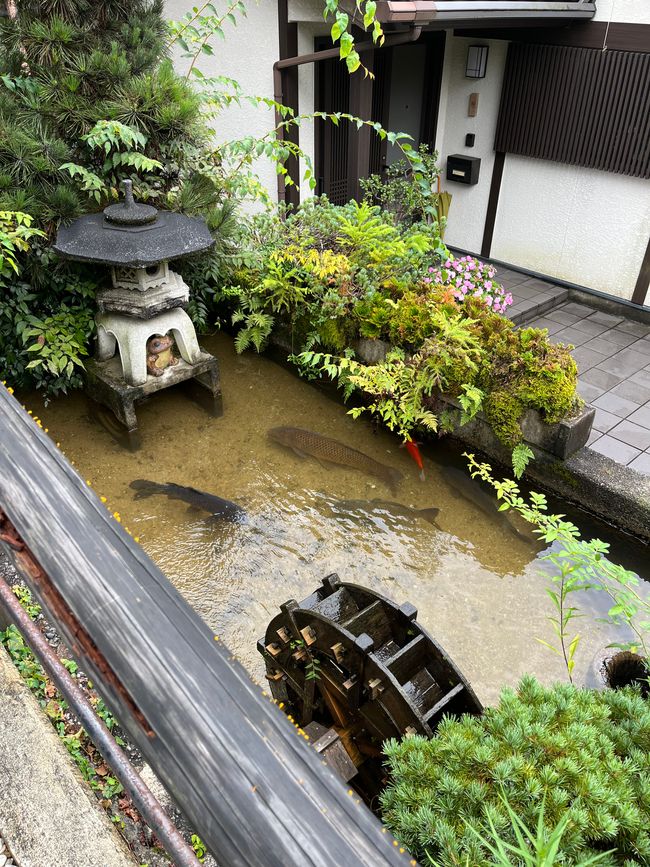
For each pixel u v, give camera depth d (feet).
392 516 16.70
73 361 19.21
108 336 19.35
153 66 18.75
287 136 26.63
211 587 14.47
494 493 17.70
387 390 19.01
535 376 16.89
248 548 15.48
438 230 22.57
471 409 17.99
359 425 20.34
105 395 18.99
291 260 21.31
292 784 1.84
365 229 21.13
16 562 2.59
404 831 5.49
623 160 24.18
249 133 25.77
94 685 2.22
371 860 1.71
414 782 5.90
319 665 11.33
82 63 16.74
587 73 24.03
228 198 22.06
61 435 18.69
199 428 19.54
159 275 17.78
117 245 16.14
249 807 1.79
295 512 16.65
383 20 18.62
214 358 19.95
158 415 19.97
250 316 22.26
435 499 17.35
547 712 6.41
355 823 1.79
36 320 18.69
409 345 19.21
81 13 17.49
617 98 23.54
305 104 26.45
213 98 20.74
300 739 1.97
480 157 29.17
